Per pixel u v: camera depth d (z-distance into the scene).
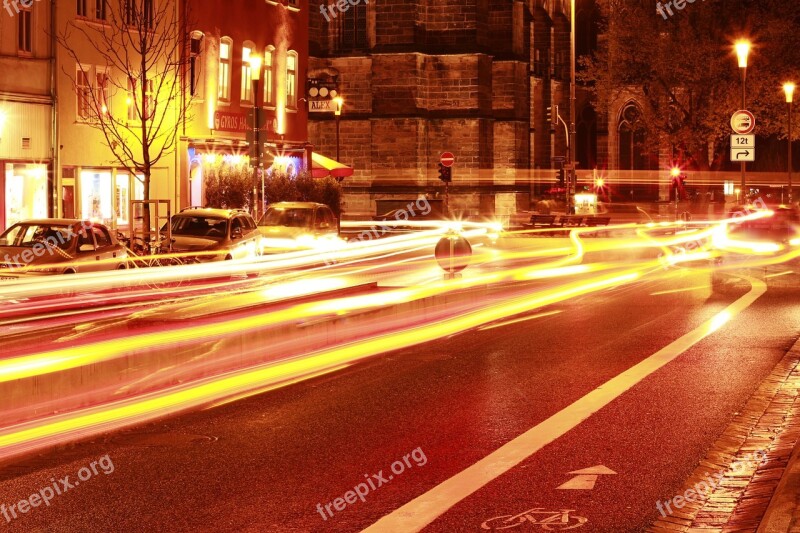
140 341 13.58
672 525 6.81
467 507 7.27
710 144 79.94
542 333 16.67
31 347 13.46
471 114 69.44
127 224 36.75
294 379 12.73
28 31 32.19
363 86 69.62
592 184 96.56
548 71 88.19
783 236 43.94
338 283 25.53
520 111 73.50
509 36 72.44
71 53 33.53
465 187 69.81
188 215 29.17
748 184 88.44
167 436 9.62
